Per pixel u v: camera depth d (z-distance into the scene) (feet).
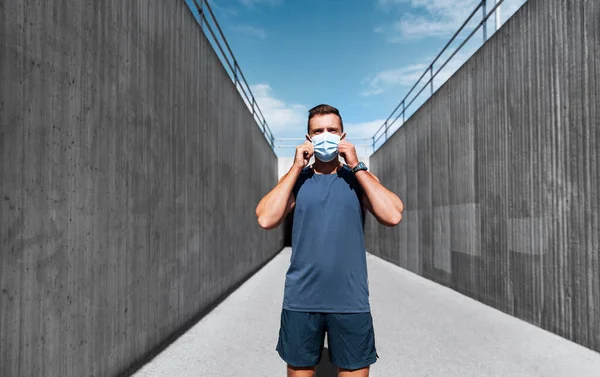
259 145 46.39
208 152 22.50
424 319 19.10
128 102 12.32
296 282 6.67
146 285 13.58
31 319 7.72
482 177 23.85
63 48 8.89
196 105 20.26
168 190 15.94
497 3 21.86
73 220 9.19
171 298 16.14
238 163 31.91
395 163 47.65
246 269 35.19
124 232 11.91
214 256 23.56
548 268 17.11
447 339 15.66
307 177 6.93
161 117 15.26
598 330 14.08
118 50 11.66
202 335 16.26
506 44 20.86
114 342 11.23
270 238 54.70
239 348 14.43
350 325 6.52
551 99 17.03
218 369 12.28
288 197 6.66
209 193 22.62
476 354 13.83
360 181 6.54
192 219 19.26
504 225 21.08
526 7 18.88
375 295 26.07
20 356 7.40
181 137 17.74
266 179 54.24
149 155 14.01
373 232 62.64
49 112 8.36
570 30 15.78
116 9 11.55
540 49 17.80
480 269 23.97
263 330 17.03
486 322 18.60
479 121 24.34
